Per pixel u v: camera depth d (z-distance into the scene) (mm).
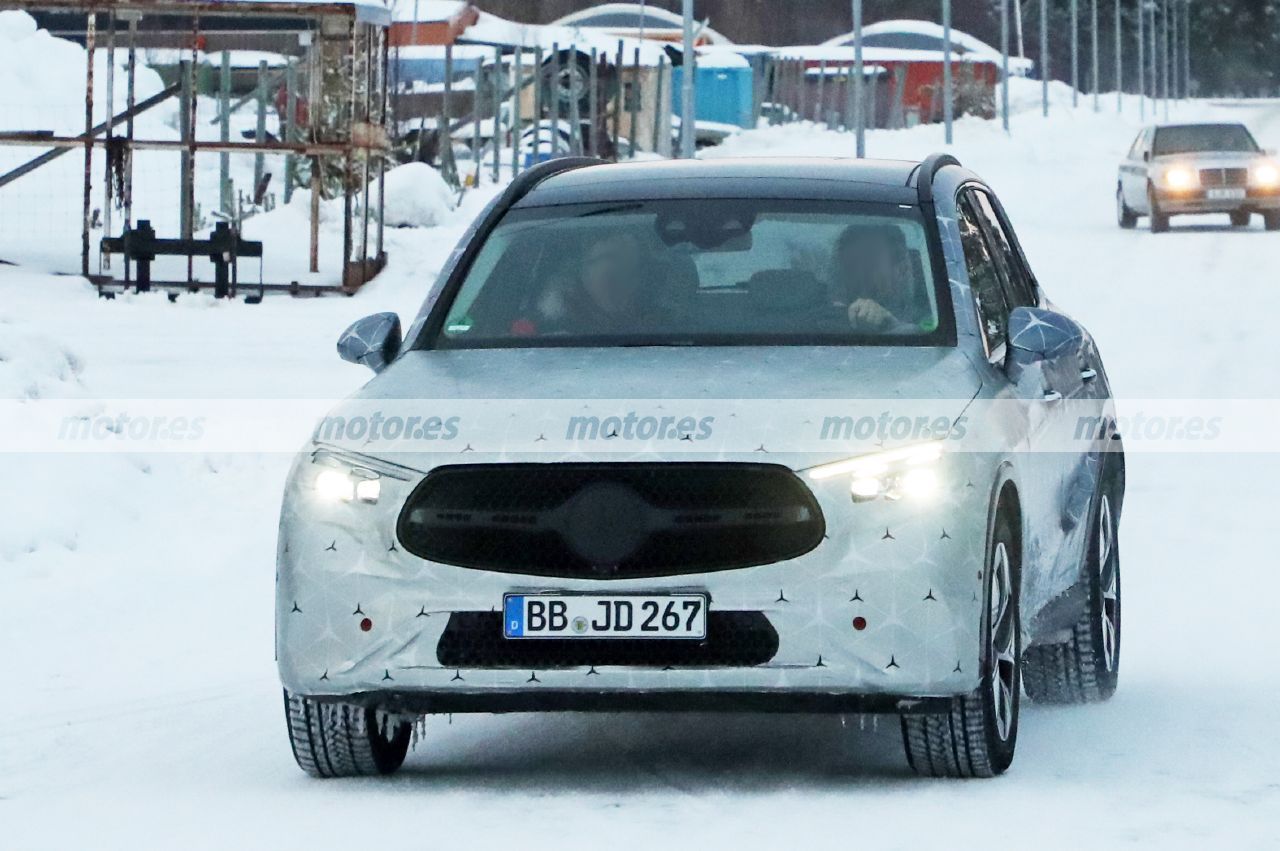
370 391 15367
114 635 22797
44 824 13648
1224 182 89875
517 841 12578
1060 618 17547
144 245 57656
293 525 14469
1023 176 137250
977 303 16594
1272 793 13906
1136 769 14961
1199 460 36031
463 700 14125
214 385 39062
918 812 13352
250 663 21219
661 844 12430
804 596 13781
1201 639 21719
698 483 13945
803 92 188625
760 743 16531
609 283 16578
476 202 86250
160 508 29328
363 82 63469
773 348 15734
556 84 107188
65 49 99000
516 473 14094
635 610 13836
